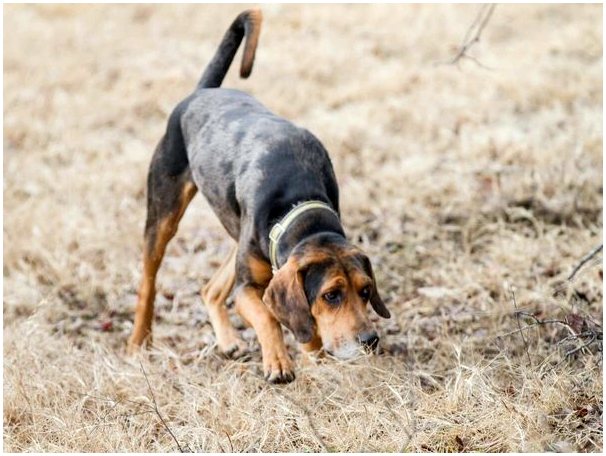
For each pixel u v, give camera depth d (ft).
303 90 49.11
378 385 22.41
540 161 37.04
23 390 23.54
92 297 31.48
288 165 23.39
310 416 21.39
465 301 27.99
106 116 48.01
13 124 45.96
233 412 22.25
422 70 51.29
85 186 39.27
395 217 34.71
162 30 63.26
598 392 21.76
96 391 23.94
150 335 27.71
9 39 61.00
